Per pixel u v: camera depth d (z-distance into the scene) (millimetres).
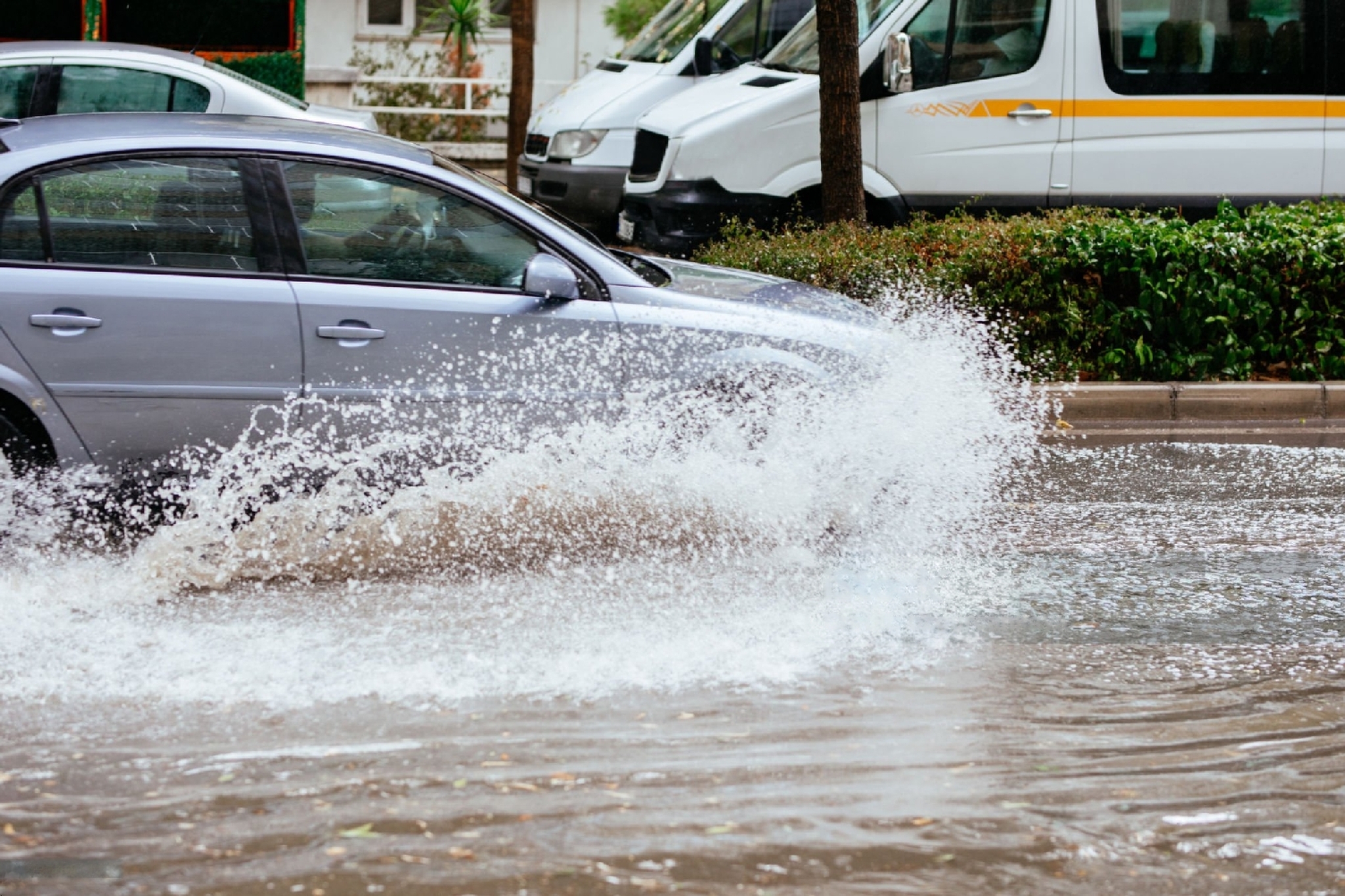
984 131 16266
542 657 6711
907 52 15664
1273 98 16547
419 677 6434
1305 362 12961
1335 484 10328
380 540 8133
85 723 5852
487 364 8188
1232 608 7652
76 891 4578
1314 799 5438
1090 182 16469
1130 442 11648
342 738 5758
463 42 27281
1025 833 5105
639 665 6641
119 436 7852
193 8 21047
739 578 7996
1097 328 12703
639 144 16844
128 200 7918
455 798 5262
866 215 15836
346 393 8047
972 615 7473
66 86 14508
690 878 4734
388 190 8219
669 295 8508
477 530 8250
